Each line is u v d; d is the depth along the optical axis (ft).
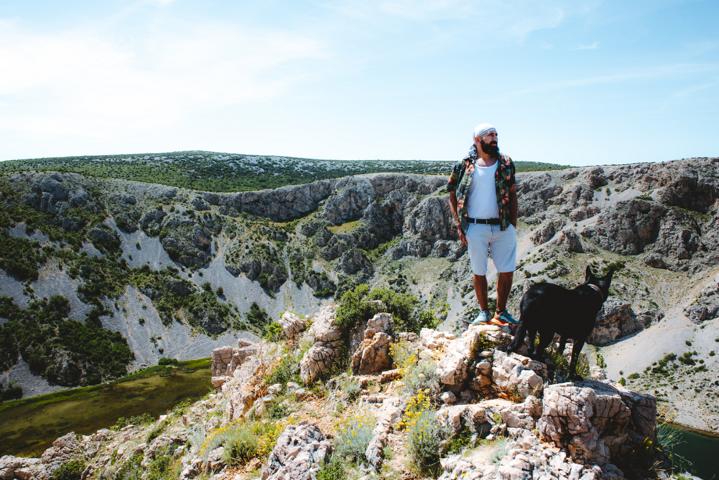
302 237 595.06
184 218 544.21
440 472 24.13
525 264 444.55
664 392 308.19
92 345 362.33
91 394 302.04
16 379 315.58
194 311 446.60
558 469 20.90
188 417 76.48
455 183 30.35
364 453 28.02
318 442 29.91
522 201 556.51
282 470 27.94
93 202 514.27
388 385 36.22
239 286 505.25
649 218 458.50
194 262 510.58
